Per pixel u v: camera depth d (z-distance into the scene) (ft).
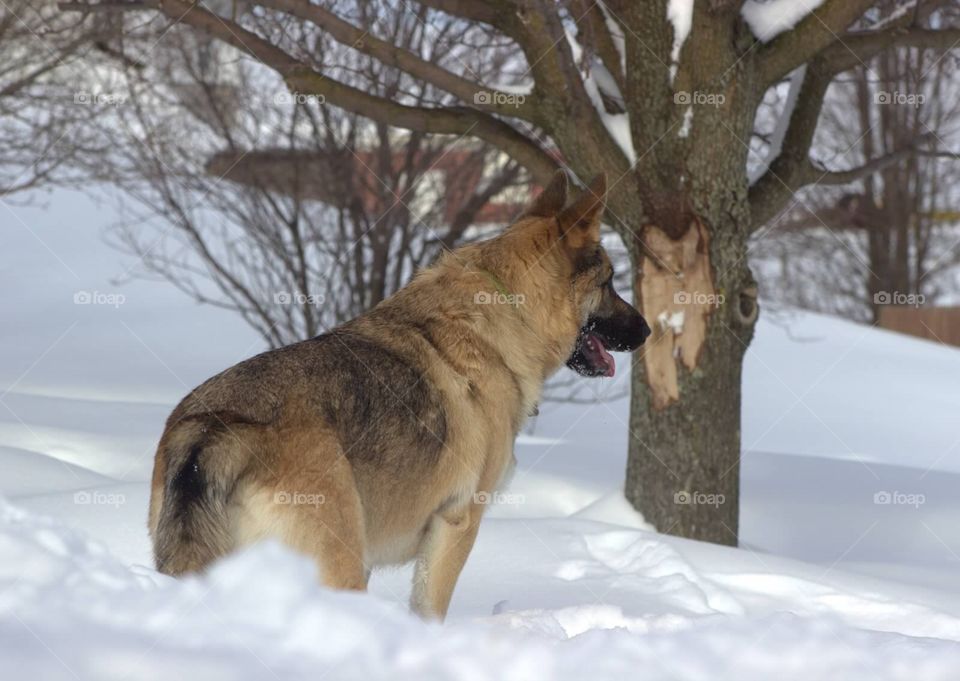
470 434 14.89
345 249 36.42
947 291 93.56
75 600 8.25
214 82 36.06
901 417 48.37
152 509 12.82
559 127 22.06
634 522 22.91
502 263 15.99
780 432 43.88
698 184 21.90
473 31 31.19
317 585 9.21
